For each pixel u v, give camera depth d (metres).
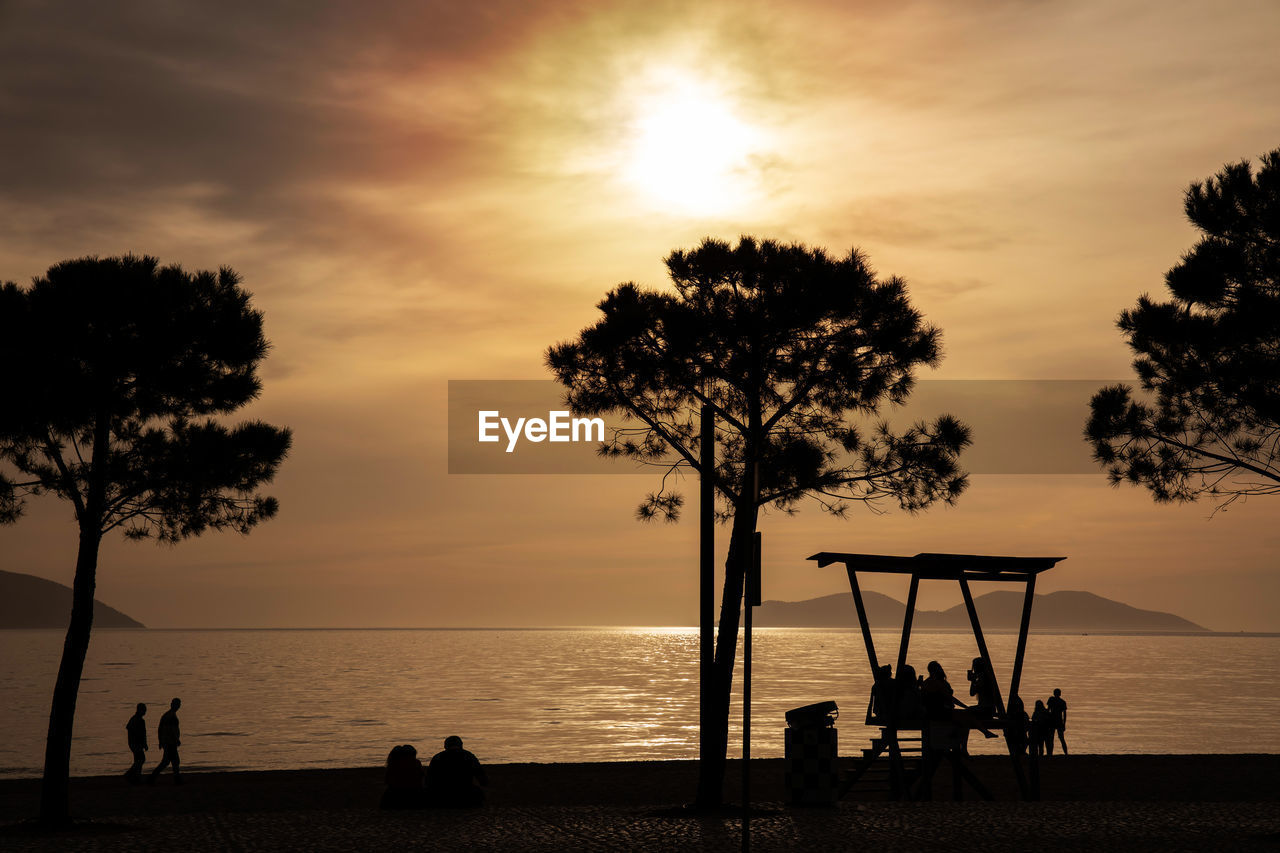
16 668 165.25
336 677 133.12
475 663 186.00
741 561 18.33
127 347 17.92
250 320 18.80
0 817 19.47
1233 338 15.88
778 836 14.04
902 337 18.50
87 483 18.20
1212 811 16.59
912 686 19.58
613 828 15.05
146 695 95.44
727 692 17.72
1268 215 15.42
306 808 20.78
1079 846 12.97
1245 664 189.00
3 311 17.66
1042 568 19.62
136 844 13.94
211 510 18.84
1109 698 90.12
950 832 14.23
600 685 113.69
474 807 18.25
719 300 18.81
